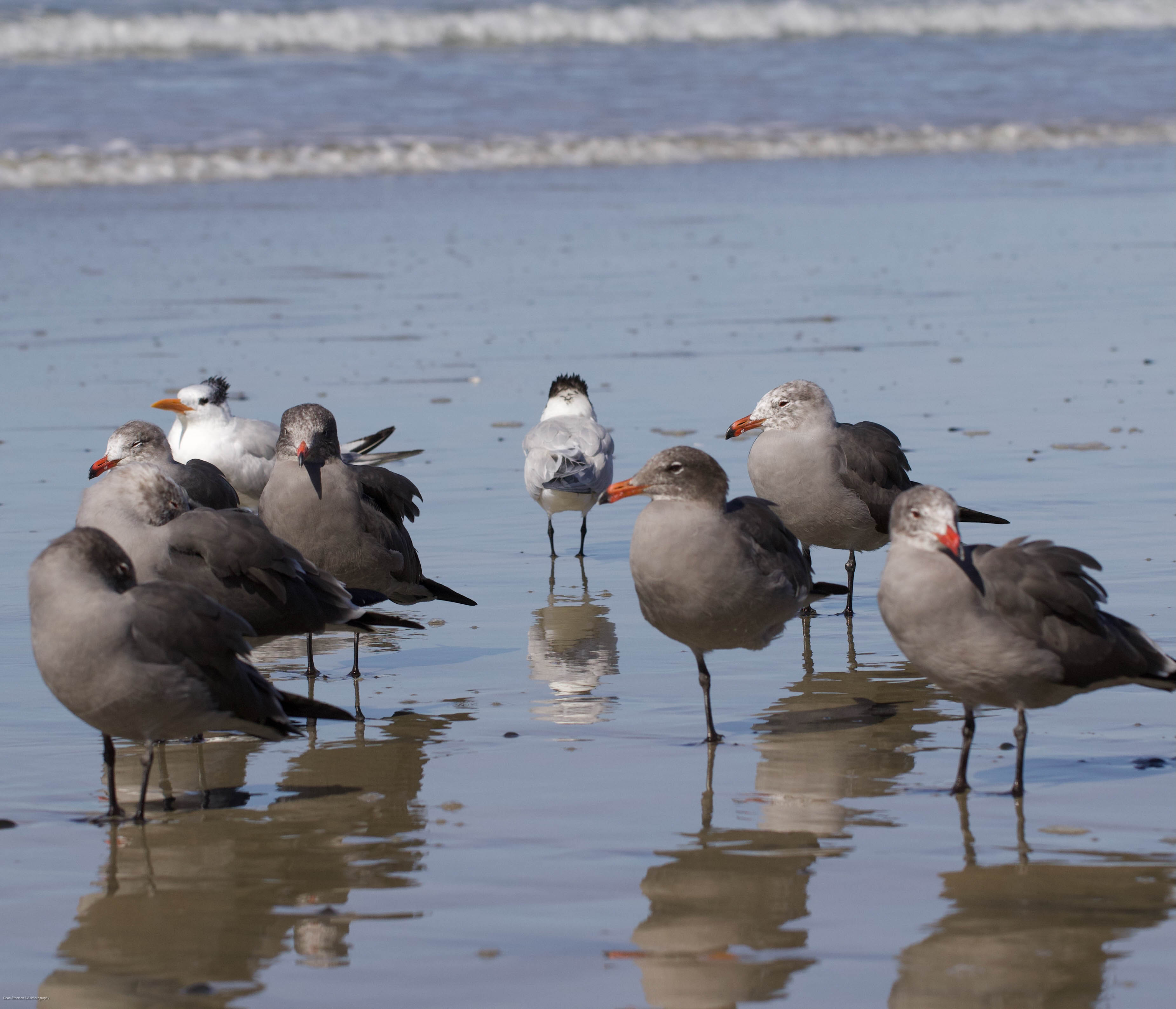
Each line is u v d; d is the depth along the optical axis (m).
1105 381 21.50
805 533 14.11
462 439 19.73
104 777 10.37
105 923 8.07
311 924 8.01
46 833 9.32
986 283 27.94
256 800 9.85
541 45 61.56
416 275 29.22
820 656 12.98
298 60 55.69
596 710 11.59
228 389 18.31
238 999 7.25
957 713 11.39
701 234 32.97
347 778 10.23
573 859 8.79
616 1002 7.16
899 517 9.37
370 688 12.27
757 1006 7.11
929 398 20.72
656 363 23.02
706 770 10.24
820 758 10.44
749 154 43.72
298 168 40.41
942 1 69.44
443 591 13.52
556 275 29.27
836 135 45.31
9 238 32.09
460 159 41.59
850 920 7.95
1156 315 25.33
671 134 45.00
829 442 13.76
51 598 9.10
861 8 67.50
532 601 14.62
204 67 53.66
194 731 9.65
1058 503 16.25
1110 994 7.18
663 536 10.41
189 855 8.94
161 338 24.69
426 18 60.16
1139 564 14.27
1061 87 54.03
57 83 49.94
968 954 7.56
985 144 45.31
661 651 13.13
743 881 8.43
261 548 11.04
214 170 39.88
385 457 17.45
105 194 37.31
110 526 11.03
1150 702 11.45
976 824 9.17
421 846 9.02
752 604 10.58
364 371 22.73
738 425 13.98
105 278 28.72
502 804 9.67
